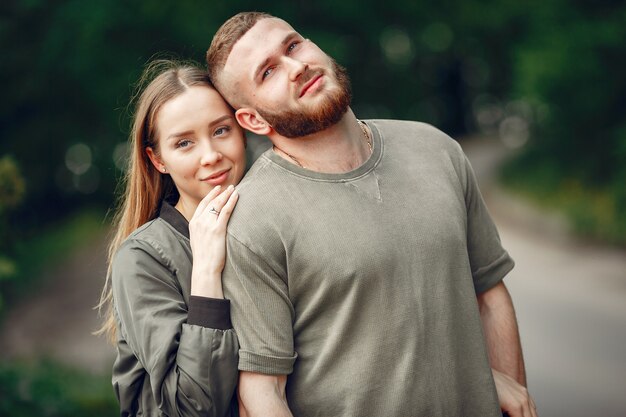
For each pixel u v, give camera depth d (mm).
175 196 2361
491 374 2029
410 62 18266
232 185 2143
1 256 4480
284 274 1942
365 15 14617
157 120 2188
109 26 11016
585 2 11953
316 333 1968
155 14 11023
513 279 8336
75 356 6770
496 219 12328
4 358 6098
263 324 1934
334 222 1921
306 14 13875
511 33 17203
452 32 17141
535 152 14648
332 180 1973
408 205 1977
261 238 1924
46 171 13281
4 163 4305
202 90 2160
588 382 5203
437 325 1946
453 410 1955
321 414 1974
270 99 1972
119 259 2139
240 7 11875
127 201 2393
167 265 2125
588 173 12031
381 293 1907
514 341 2238
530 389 5129
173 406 1941
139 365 2090
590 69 11438
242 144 2213
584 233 10195
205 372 1908
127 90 10859
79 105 12773
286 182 1975
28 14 12039
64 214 13750
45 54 11547
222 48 2051
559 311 6996
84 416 4566
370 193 1967
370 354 1917
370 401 1920
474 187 2188
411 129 2158
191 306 1962
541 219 11188
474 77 22031
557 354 5816
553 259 9273
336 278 1900
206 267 1973
